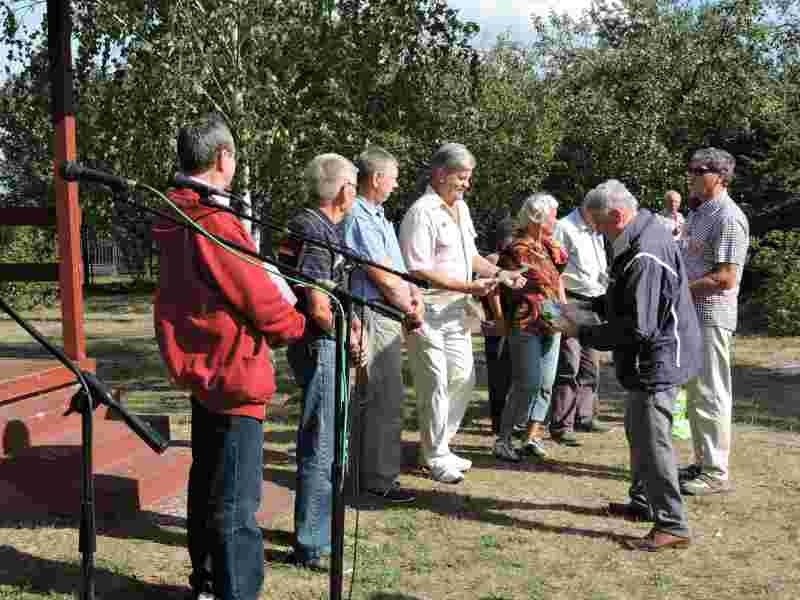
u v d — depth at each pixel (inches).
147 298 902.4
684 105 753.0
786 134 677.3
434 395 230.5
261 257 126.7
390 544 191.2
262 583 150.6
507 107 749.3
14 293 726.5
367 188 204.8
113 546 180.9
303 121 384.5
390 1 394.9
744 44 765.9
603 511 216.2
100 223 391.9
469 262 231.0
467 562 183.0
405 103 414.9
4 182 703.7
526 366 250.4
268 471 241.1
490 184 735.1
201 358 140.9
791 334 567.2
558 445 277.7
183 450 225.6
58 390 223.8
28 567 168.7
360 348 189.8
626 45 824.9
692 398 231.0
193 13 357.7
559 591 170.6
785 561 186.9
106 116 372.2
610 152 741.9
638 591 171.5
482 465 253.6
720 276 220.8
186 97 351.9
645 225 185.2
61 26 241.1
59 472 194.9
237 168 365.7
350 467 218.7
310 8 377.1
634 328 180.7
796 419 326.0
